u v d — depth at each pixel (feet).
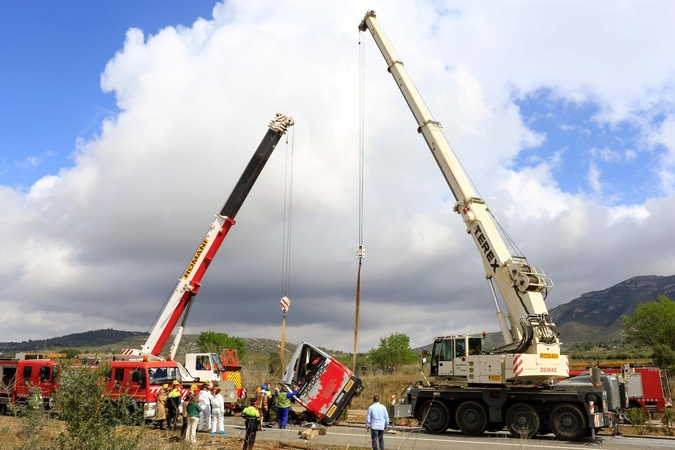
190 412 58.34
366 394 134.31
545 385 68.85
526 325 66.95
